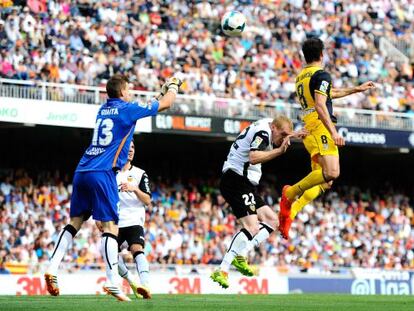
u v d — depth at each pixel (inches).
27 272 1139.3
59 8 1429.6
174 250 1370.6
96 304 539.5
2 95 1246.9
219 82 1523.1
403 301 662.5
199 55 1536.7
